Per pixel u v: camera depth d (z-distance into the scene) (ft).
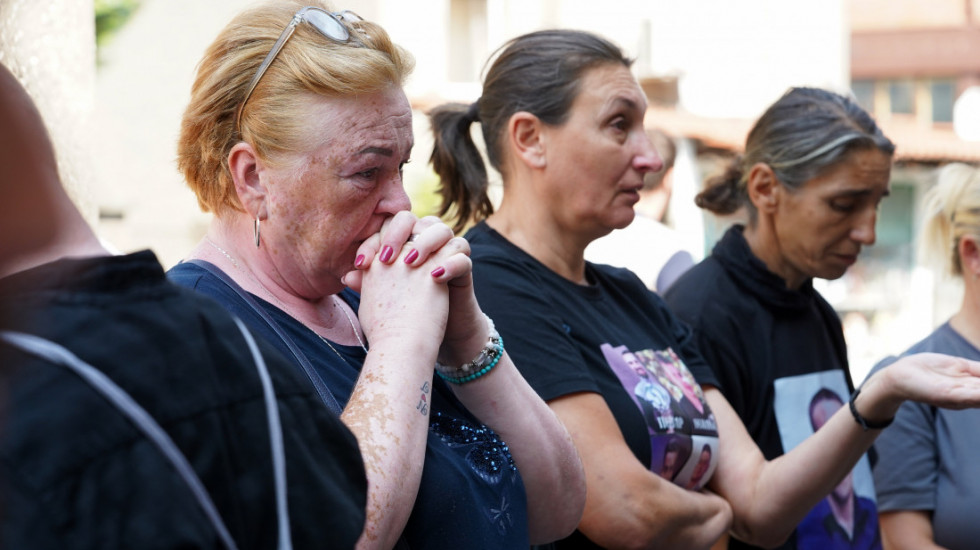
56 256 3.27
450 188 8.12
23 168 3.18
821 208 8.71
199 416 3.15
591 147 7.11
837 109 8.84
